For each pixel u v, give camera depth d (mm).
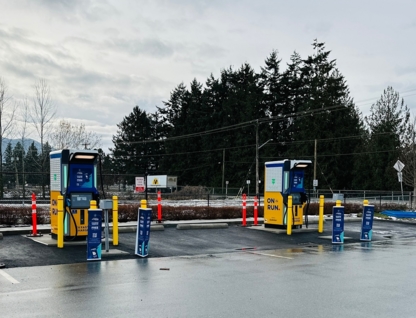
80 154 12203
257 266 9883
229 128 70312
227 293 7266
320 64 65875
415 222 21844
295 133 66688
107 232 11070
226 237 14844
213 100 76188
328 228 17703
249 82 70438
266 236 15352
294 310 6320
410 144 41031
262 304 6617
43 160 38219
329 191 51688
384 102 57812
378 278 8633
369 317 6012
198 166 74000
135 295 7035
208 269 9430
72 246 11711
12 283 7785
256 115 68000
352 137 60781
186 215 19438
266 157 65562
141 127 81375
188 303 6598
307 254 11859
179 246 12859
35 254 10625
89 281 8023
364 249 12992
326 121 61312
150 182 58094
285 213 16375
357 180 59562
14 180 55906
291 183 16406
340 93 62938
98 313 6023
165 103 82938
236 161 67812
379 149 57062
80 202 12328
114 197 12312
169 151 76062
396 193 47656
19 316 5852
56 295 6965
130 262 10148
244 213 17750
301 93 68938
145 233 10898
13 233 13555
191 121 75562
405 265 10188
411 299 6996
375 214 25641
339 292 7434
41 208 18094
